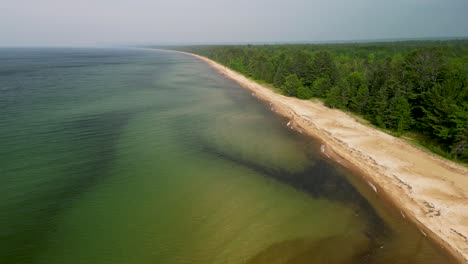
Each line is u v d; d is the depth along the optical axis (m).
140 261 25.50
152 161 43.44
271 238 28.58
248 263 25.55
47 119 59.00
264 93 95.50
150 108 71.69
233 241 28.05
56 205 32.16
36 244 26.78
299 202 34.59
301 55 99.56
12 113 61.72
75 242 27.23
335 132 56.22
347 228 30.28
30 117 59.69
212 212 32.22
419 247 27.64
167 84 109.12
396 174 39.72
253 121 65.38
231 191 36.47
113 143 49.09
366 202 34.72
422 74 55.84
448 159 43.25
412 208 32.88
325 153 48.25
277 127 61.78
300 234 29.23
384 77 66.38
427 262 25.95
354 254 26.92
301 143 52.94
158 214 31.48
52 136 50.44
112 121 59.97
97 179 37.81
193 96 88.50
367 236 29.17
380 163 42.94
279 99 85.06
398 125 54.16
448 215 31.30
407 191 35.81
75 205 32.31
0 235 27.52
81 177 38.03
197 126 60.03
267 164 44.25
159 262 25.44
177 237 28.31
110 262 25.28
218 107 76.25
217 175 40.25
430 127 50.34
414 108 54.94
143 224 29.86
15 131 51.66
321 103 79.75
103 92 88.31
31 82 102.38
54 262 25.03
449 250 27.06
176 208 32.62
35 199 32.94
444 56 58.97
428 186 36.66
